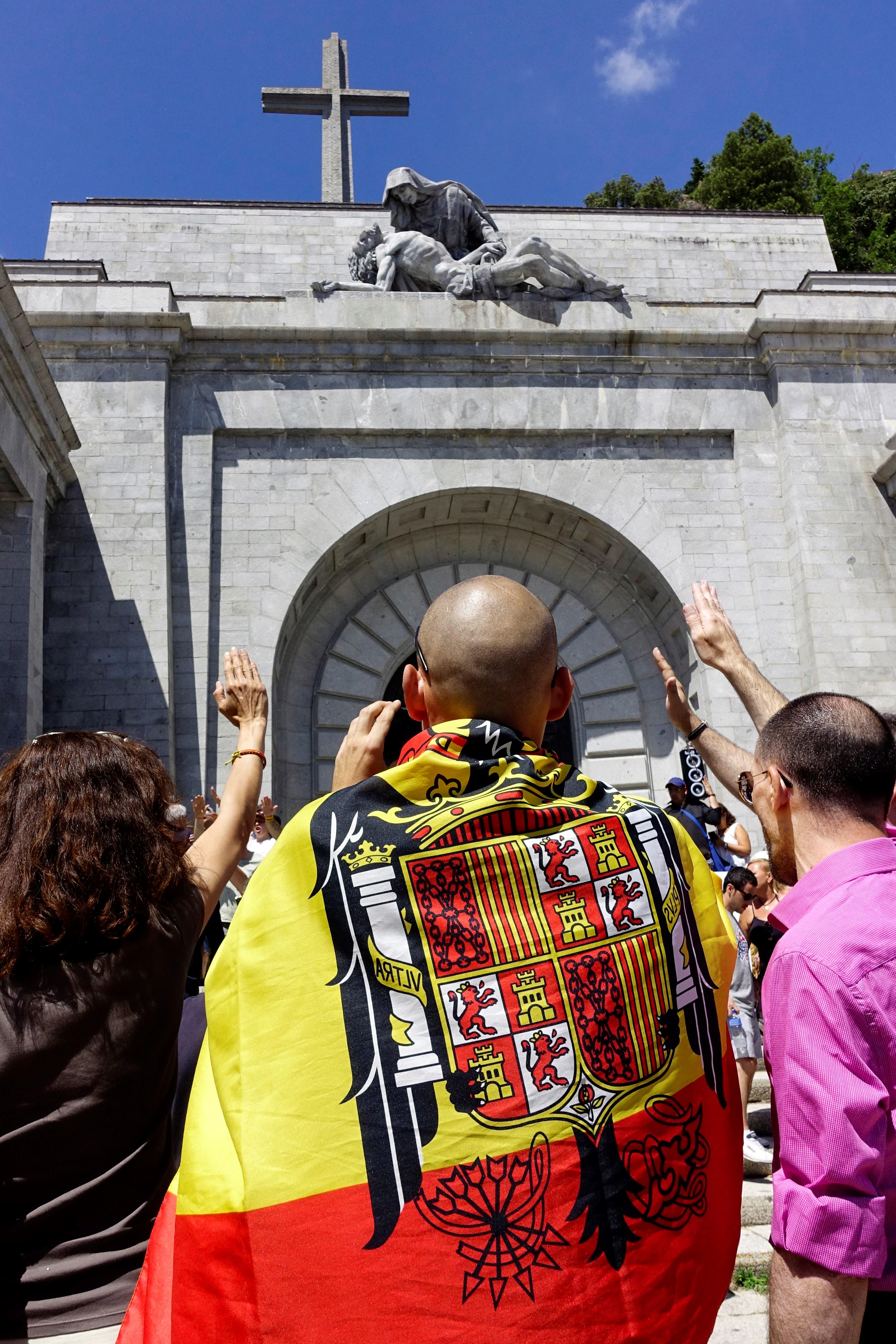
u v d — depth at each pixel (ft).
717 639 12.85
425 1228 5.47
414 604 57.67
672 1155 6.03
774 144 140.87
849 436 56.03
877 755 8.31
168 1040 6.82
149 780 7.59
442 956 6.08
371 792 6.52
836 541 54.24
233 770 9.53
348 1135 5.69
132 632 48.73
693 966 6.68
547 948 6.19
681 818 28.40
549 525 58.03
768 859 28.17
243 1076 5.89
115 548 49.70
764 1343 15.66
